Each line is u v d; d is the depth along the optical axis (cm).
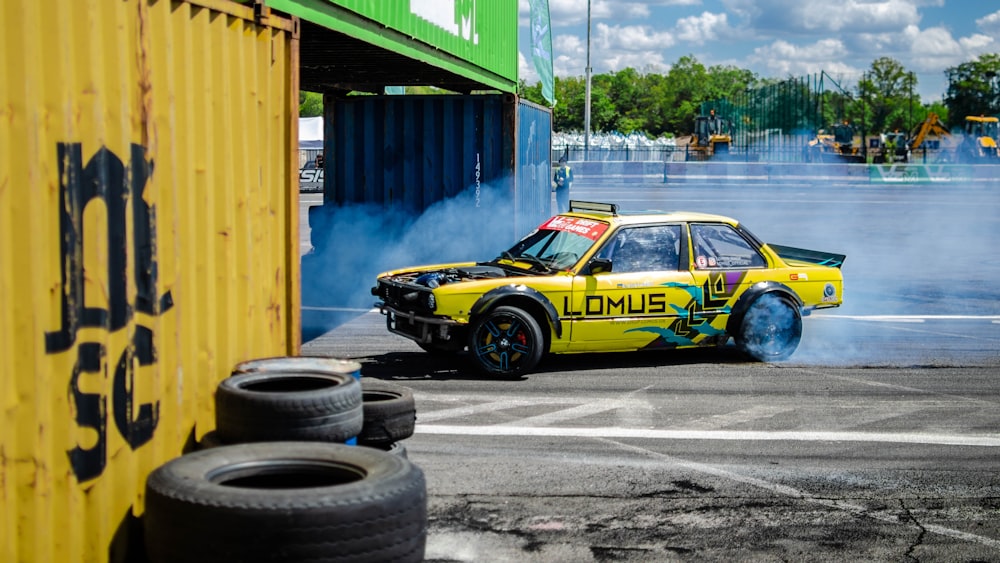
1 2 350
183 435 488
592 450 683
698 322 944
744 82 14225
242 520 362
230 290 539
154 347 449
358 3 871
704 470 645
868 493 607
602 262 893
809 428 748
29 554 368
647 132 12569
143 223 440
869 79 12669
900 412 800
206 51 509
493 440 702
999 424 767
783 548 519
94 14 399
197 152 503
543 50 1969
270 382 519
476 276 915
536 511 564
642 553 508
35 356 367
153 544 381
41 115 371
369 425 546
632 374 923
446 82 1491
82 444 398
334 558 368
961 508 584
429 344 912
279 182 616
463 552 504
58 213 380
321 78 1452
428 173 1491
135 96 433
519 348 884
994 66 11862
